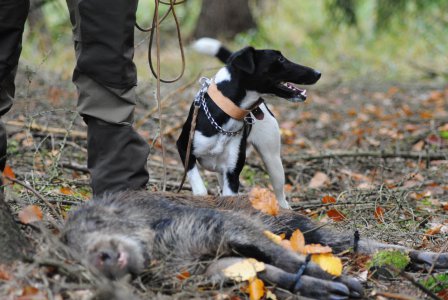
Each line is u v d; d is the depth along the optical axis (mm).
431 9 25734
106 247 5840
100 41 6871
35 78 15766
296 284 6000
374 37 26906
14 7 6891
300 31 29234
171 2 8266
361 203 9219
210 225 6363
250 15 27219
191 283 6102
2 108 7266
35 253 6043
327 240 7109
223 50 9680
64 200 8195
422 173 11758
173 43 26156
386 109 17781
